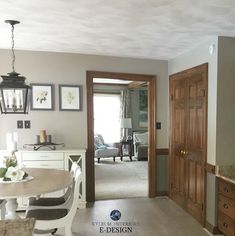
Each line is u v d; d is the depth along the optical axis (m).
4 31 2.90
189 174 3.67
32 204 2.63
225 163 3.03
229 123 3.03
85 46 3.59
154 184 4.42
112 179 5.57
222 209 2.93
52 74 3.97
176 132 4.11
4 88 2.19
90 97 4.11
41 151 3.63
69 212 2.28
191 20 2.51
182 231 3.13
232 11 2.28
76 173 2.51
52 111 3.98
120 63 4.22
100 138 8.13
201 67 3.30
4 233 1.26
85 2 2.11
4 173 2.44
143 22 2.58
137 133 8.53
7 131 3.84
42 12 2.32
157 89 4.40
